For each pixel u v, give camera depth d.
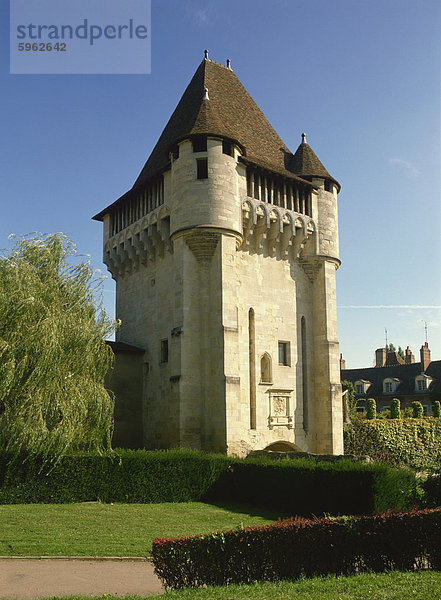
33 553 15.48
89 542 16.81
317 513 22.94
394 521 13.40
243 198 36.00
